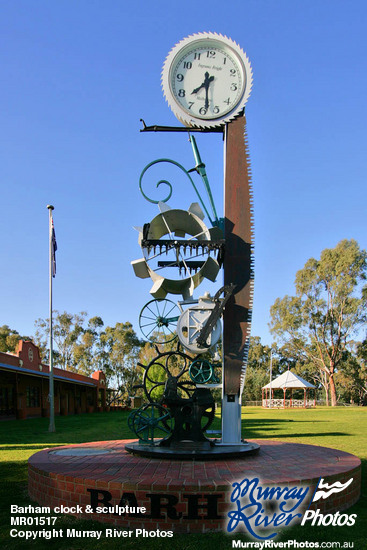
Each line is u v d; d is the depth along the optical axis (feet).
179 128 31.89
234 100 31.14
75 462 24.47
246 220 30.58
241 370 28.76
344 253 162.30
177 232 32.19
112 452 28.48
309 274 168.35
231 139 31.32
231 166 31.17
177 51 31.22
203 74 31.27
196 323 28.58
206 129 31.78
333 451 29.37
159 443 28.02
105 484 19.39
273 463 24.14
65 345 211.00
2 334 212.84
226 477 20.11
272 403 159.53
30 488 24.34
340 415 98.02
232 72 31.40
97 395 145.38
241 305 29.53
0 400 87.40
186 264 30.94
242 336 29.14
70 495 20.43
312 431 58.65
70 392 126.31
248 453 26.43
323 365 175.83
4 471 31.50
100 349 212.84
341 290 160.86
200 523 18.29
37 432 60.44
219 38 31.30
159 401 30.25
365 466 32.63
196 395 27.35
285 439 48.47
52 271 65.26
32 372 89.40
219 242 29.35
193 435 26.71
